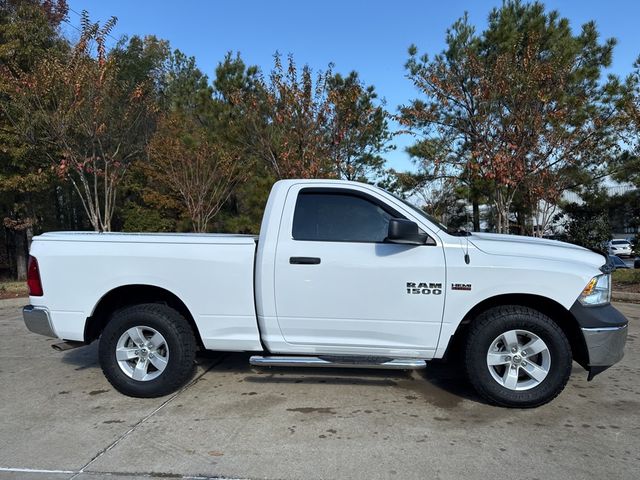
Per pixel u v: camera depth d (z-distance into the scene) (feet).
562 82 32.86
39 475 10.44
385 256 14.14
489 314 13.94
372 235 14.49
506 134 32.58
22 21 44.24
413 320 14.07
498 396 13.80
